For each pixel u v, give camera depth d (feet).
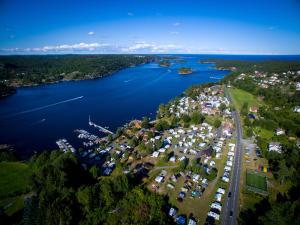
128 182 388.57
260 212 340.18
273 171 448.65
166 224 308.60
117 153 555.28
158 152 533.96
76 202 339.36
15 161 533.14
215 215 334.85
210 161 494.18
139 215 311.47
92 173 444.96
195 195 380.58
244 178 431.02
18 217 347.36
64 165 419.54
